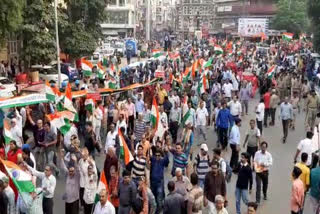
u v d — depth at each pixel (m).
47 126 13.80
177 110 17.91
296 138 20.20
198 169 11.44
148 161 11.62
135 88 21.05
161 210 11.35
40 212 9.54
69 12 38.88
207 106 21.98
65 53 38.34
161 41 94.25
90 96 16.95
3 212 9.30
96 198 9.49
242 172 11.30
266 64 37.75
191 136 14.35
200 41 82.75
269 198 13.20
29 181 9.44
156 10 160.38
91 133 14.80
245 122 22.80
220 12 122.38
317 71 33.22
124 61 56.38
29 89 19.45
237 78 29.97
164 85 23.69
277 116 24.66
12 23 23.53
